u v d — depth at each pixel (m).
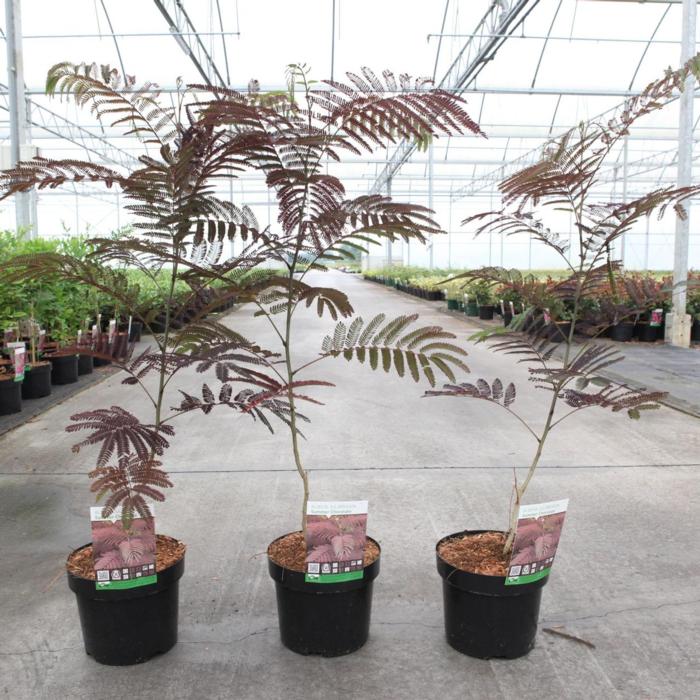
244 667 2.21
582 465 4.28
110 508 1.91
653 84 2.10
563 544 3.13
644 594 2.69
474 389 2.29
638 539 3.18
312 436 4.93
